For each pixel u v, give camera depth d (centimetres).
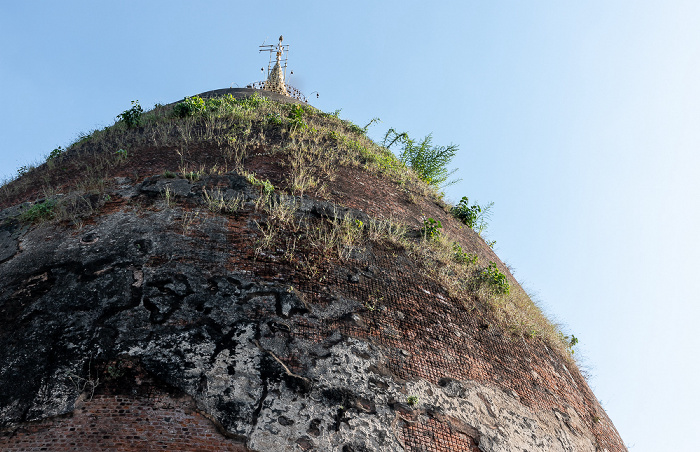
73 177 1159
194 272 823
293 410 686
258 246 905
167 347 711
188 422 648
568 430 930
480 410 818
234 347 730
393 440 705
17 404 640
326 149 1422
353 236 1032
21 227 952
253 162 1207
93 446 613
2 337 718
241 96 1970
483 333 994
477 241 1445
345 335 804
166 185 1034
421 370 818
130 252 847
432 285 1026
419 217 1283
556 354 1159
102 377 671
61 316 740
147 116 1625
